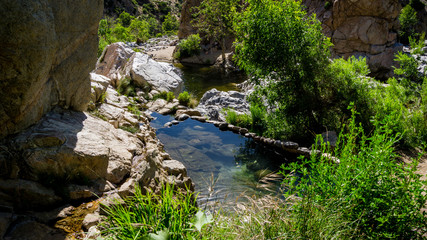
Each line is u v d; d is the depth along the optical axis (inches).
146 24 2950.3
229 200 216.1
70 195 150.3
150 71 596.7
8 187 135.2
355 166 105.9
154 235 69.3
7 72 139.1
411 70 421.7
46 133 163.6
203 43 1510.8
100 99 327.9
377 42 912.3
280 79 378.3
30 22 136.6
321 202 96.0
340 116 356.5
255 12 350.3
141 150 240.7
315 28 358.9
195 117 452.4
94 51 233.9
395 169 102.3
